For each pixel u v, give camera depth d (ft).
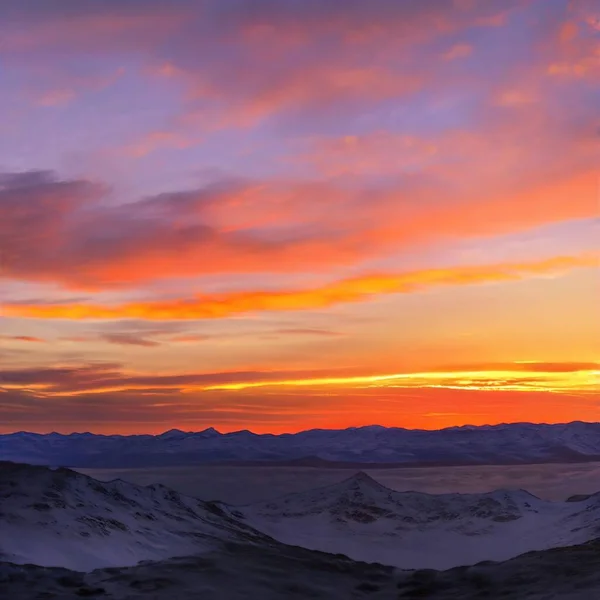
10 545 311.27
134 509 412.36
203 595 272.92
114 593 265.13
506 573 301.63
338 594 299.38
